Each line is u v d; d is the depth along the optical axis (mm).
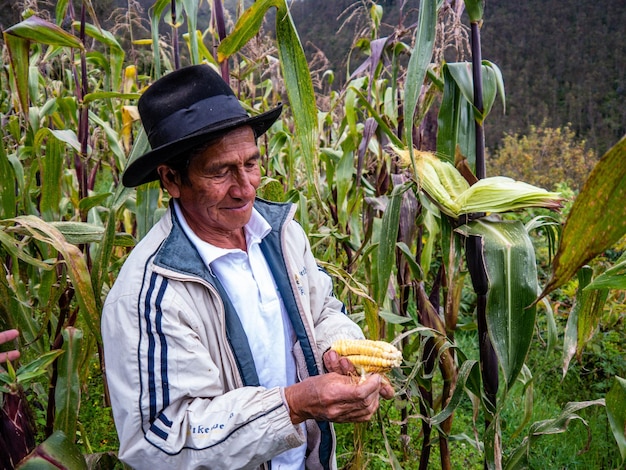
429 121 2564
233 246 1748
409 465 3363
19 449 1777
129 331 1514
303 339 1770
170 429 1468
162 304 1513
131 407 1485
